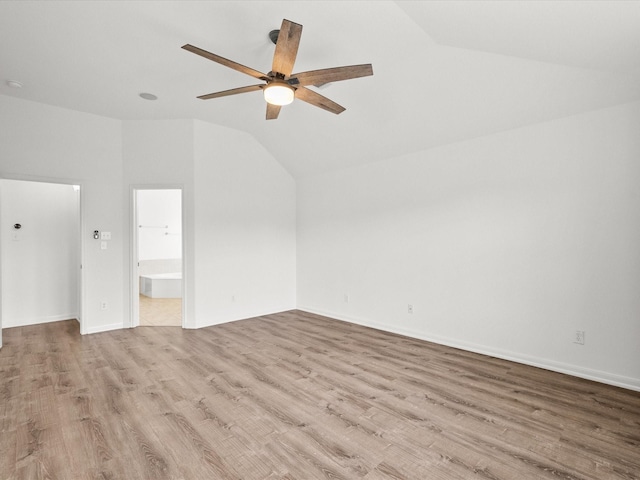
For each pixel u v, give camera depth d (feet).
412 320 14.32
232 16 8.38
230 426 7.47
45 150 13.64
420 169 13.91
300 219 19.36
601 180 9.66
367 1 7.77
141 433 7.19
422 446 6.79
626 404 8.42
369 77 11.39
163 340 13.74
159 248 26.99
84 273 14.51
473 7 7.08
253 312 17.76
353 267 16.63
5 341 13.48
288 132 16.08
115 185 15.25
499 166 11.65
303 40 9.32
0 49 9.87
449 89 10.82
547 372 10.47
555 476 5.92
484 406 8.37
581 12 6.19
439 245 13.35
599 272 9.74
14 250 15.60
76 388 9.30
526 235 11.09
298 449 6.68
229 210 16.79
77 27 8.86
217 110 14.57
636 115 9.09
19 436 7.06
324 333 14.80
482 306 12.17
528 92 9.93
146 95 12.96
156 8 8.12
